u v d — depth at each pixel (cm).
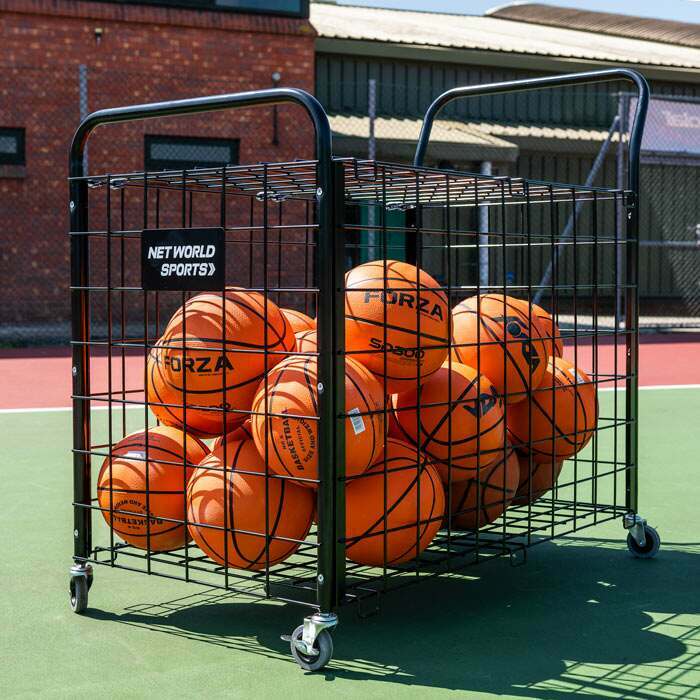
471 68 1861
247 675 257
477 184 326
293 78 1497
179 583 339
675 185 2017
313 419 263
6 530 402
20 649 276
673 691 246
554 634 287
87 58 1406
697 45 2486
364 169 288
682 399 784
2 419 681
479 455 312
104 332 1327
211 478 290
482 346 334
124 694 244
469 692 245
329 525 262
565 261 1856
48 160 1396
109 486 307
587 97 1938
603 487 480
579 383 356
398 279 297
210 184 320
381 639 283
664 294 2027
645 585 334
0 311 1383
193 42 1450
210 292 307
